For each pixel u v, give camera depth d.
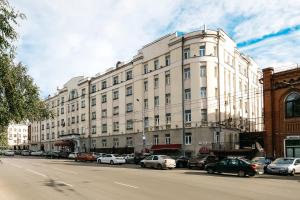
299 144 33.91
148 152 51.81
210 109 47.09
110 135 65.56
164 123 52.19
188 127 48.03
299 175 27.50
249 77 64.88
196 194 14.93
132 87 60.00
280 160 28.80
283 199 13.68
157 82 54.47
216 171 26.91
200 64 47.88
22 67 13.31
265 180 22.27
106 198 13.90
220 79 49.06
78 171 29.20
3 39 10.73
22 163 43.66
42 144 101.31
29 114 13.45
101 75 70.06
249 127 62.22
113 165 41.34
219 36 49.22
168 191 15.91
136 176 24.05
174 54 50.84
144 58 57.56
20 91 13.05
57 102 91.12
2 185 19.30
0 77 11.66
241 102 59.22
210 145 45.81
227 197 14.08
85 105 75.50
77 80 79.94
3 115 12.38
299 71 34.44
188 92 48.72
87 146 73.06
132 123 59.47
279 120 35.88
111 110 65.88
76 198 14.05
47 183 20.02
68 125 83.69
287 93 35.38
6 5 10.70
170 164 33.78
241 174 25.23
